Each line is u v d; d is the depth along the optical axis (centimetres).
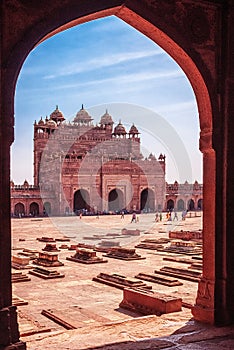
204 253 650
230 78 636
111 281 1293
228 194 634
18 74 494
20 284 1306
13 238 2828
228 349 527
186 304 955
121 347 535
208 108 631
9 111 486
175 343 549
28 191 5656
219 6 632
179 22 602
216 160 633
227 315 626
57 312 938
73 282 1333
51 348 531
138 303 948
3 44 485
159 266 1617
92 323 855
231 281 633
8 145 485
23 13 497
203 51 622
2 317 477
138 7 571
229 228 635
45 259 1658
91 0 538
